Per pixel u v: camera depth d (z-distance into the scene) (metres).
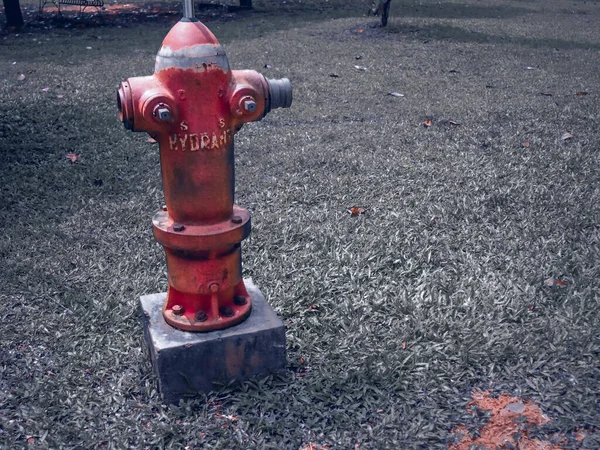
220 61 1.20
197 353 1.35
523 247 1.98
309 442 1.27
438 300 1.69
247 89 1.22
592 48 5.73
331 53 5.39
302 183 2.56
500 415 1.32
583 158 2.73
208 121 1.22
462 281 1.78
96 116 3.39
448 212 2.23
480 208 2.26
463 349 1.48
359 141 3.09
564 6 9.04
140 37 6.32
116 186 2.52
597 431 1.26
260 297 1.53
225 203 1.31
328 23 7.00
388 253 1.95
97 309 1.69
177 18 7.62
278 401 1.37
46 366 1.51
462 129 3.25
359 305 1.69
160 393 1.39
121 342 1.58
